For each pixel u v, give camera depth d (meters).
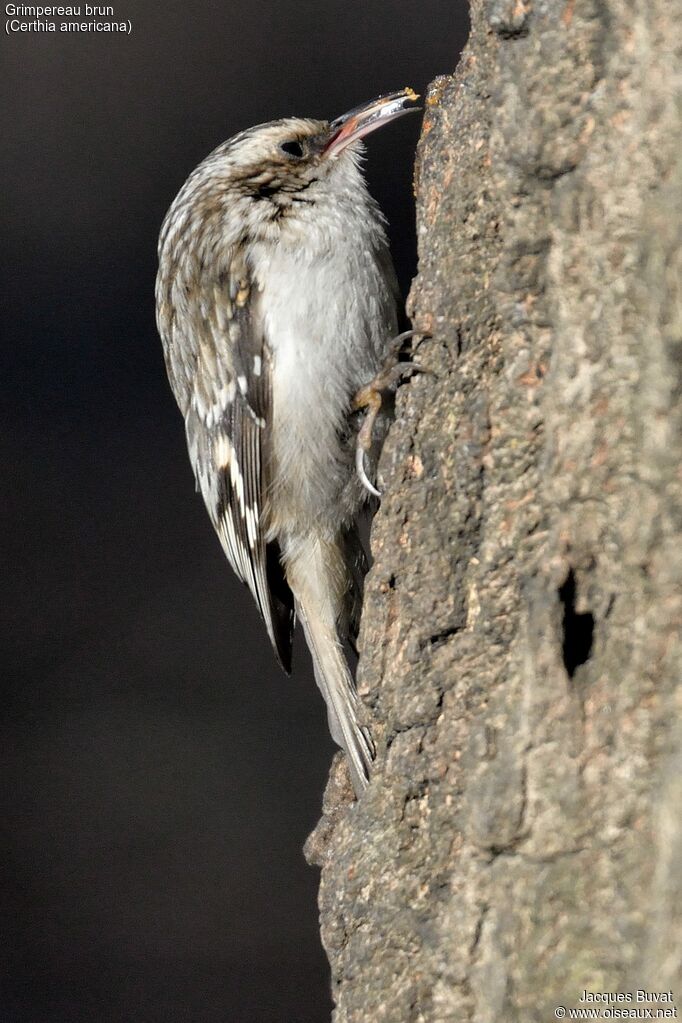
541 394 2.67
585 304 2.66
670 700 2.66
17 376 3.14
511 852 2.67
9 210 3.19
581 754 2.66
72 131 3.20
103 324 3.20
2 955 2.86
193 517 3.01
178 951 2.86
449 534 2.68
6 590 2.95
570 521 2.67
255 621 2.95
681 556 2.66
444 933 2.68
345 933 2.69
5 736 2.91
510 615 2.67
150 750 2.91
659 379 2.66
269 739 2.92
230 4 3.19
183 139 3.14
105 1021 2.84
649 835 2.66
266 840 2.89
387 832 2.69
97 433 3.11
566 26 2.66
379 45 3.10
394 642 2.69
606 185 2.66
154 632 2.94
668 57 2.66
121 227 3.19
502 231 2.67
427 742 2.68
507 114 2.67
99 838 2.89
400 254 2.90
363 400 2.73
